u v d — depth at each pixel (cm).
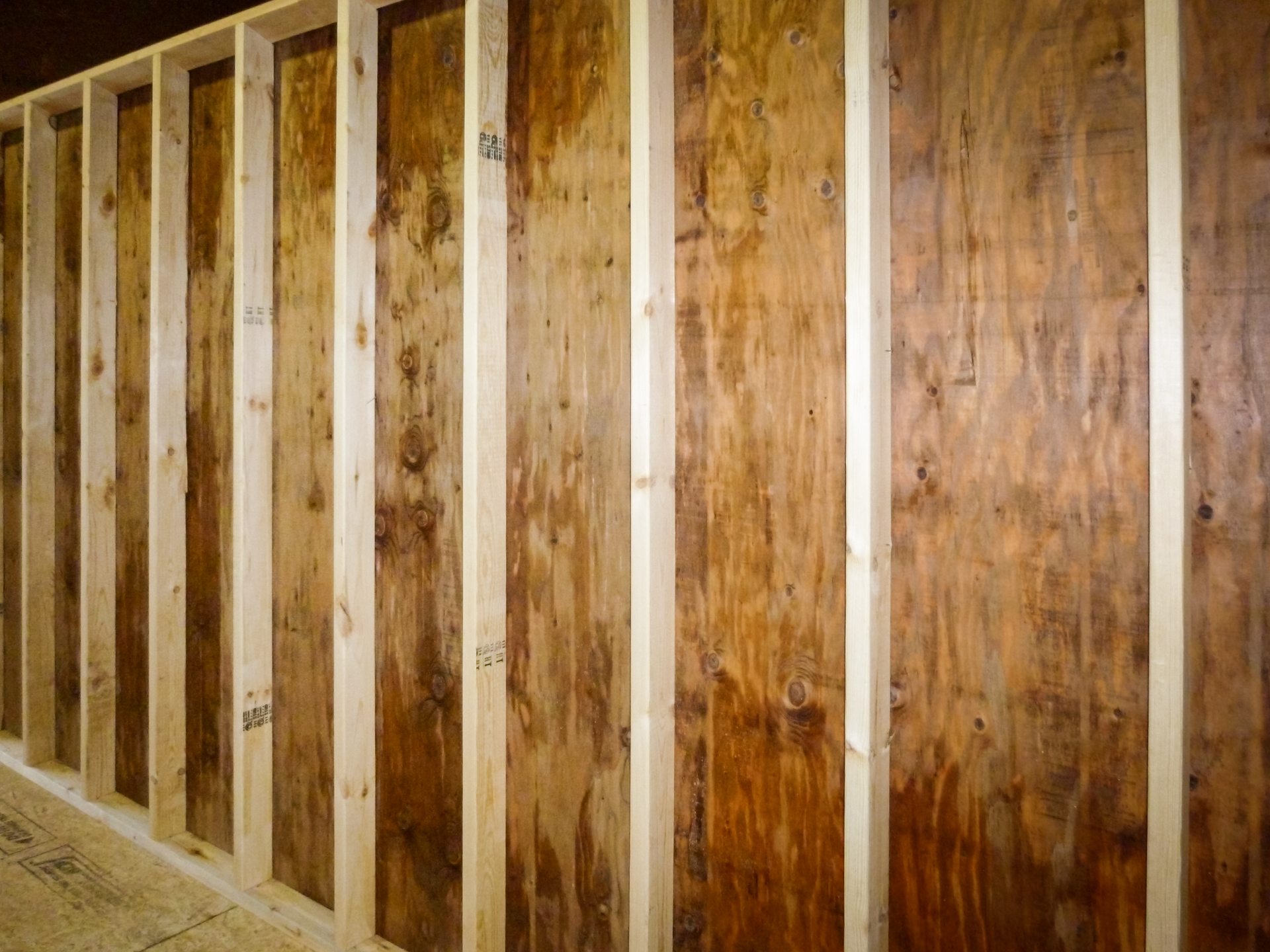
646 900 161
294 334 219
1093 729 132
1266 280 120
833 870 154
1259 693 121
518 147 185
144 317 255
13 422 299
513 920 191
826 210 150
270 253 221
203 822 244
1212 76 122
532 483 184
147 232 253
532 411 184
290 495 221
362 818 204
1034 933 137
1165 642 118
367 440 202
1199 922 126
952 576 142
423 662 199
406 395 200
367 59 198
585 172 175
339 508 197
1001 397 137
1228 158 121
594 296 174
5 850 240
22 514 287
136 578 260
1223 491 123
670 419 163
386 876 207
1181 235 116
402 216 199
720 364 161
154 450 236
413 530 199
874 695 140
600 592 176
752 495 159
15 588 301
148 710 255
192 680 246
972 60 138
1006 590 138
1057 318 133
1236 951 124
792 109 153
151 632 238
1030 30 134
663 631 163
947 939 144
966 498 140
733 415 161
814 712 154
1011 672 138
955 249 140
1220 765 124
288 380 220
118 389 262
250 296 217
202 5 252
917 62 142
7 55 283
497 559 184
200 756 244
